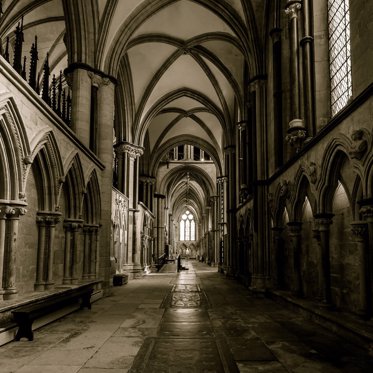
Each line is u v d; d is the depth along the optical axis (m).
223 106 26.84
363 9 7.27
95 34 15.82
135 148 25.81
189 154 46.19
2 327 6.95
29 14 17.98
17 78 7.39
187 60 25.20
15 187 7.80
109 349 6.68
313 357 6.20
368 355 6.30
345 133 7.91
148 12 17.41
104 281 15.15
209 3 17.58
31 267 9.47
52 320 9.27
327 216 9.16
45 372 5.41
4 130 7.38
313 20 11.30
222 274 29.02
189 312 10.91
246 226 20.72
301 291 11.60
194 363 5.86
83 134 14.69
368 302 7.22
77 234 12.22
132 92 25.28
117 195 21.28
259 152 16.41
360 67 7.39
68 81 15.31
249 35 16.98
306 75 11.14
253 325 8.95
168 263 49.59
